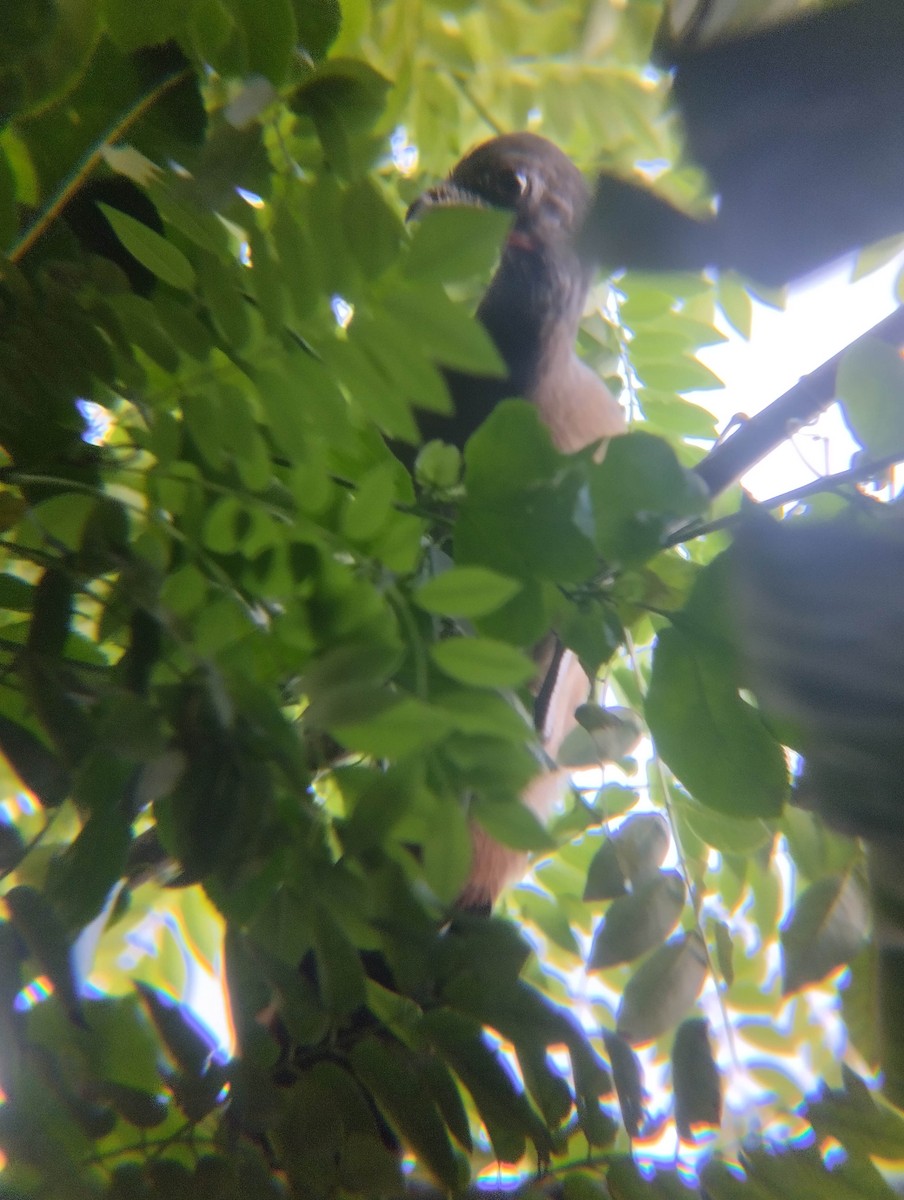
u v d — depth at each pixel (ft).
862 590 1.08
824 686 1.07
